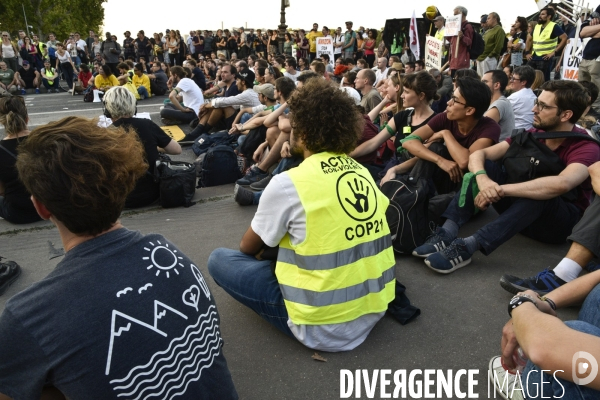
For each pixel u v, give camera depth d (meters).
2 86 14.67
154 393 1.18
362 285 2.13
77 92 15.12
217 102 6.99
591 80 7.20
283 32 18.84
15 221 4.00
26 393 1.15
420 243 3.13
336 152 2.14
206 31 20.84
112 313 1.13
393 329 2.42
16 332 1.10
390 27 12.09
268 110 5.86
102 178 1.15
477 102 3.28
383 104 5.80
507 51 10.91
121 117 4.24
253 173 4.98
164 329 1.21
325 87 2.10
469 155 3.33
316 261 2.03
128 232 1.28
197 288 1.34
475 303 2.62
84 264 1.17
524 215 2.85
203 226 3.93
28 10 45.94
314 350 2.27
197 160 5.57
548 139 2.99
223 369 1.40
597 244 2.38
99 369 1.11
